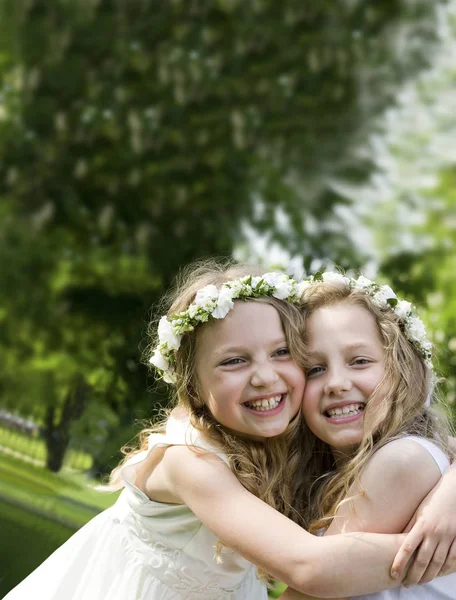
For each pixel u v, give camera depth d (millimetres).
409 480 2195
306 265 7504
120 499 2723
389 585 2105
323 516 2400
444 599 2229
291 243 7676
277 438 2504
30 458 6172
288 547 2143
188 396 2492
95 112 7234
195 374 2479
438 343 6262
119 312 7285
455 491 2143
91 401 6691
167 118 7223
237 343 2379
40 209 7391
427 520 2102
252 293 2426
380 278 7832
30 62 7125
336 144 7805
